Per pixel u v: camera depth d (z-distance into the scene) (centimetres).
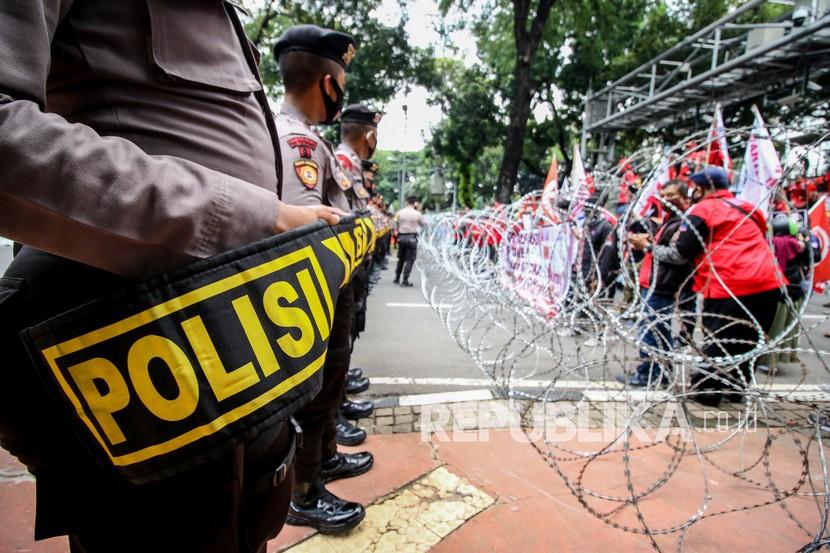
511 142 1417
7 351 67
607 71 1714
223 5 86
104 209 57
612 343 268
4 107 53
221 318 67
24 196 53
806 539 190
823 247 420
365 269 278
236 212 70
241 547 86
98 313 62
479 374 394
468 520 195
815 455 255
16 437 69
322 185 173
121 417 64
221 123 81
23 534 176
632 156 225
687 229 327
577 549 180
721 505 211
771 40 668
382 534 185
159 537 75
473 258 396
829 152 215
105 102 71
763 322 322
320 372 82
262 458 96
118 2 71
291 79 181
